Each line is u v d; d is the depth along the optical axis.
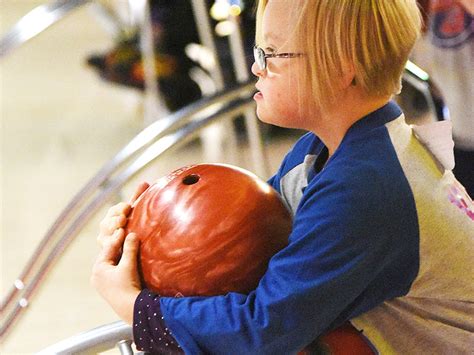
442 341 2.00
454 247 1.92
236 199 1.94
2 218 6.16
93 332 2.26
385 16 1.87
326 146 2.08
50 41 9.41
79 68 8.80
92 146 7.19
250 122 4.40
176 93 5.79
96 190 4.20
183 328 1.88
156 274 1.93
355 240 1.82
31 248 5.77
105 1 6.14
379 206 1.83
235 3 3.94
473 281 1.97
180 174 2.02
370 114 1.93
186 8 5.67
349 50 1.87
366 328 1.96
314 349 1.98
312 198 1.86
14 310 3.63
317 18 1.86
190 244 1.91
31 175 6.78
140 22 5.48
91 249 5.72
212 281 1.91
